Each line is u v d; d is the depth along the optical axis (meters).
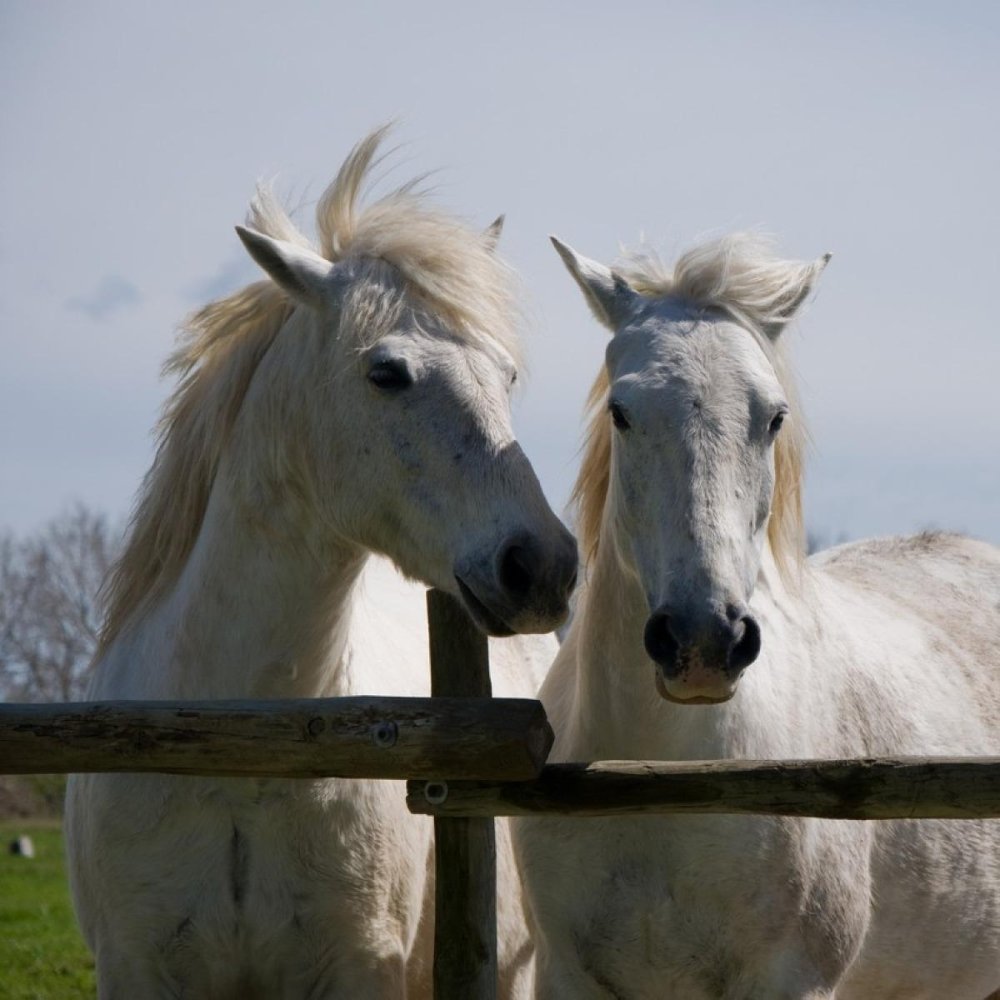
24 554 54.53
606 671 6.83
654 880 6.66
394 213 6.64
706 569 5.85
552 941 6.95
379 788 6.66
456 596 6.05
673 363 6.26
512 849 7.66
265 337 6.82
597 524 7.18
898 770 5.10
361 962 6.66
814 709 7.08
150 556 7.08
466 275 6.39
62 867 24.31
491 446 6.08
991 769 5.00
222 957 6.52
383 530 6.32
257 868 6.48
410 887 6.91
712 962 6.69
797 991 6.66
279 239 6.89
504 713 5.33
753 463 6.17
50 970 14.41
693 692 5.81
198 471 6.92
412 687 7.55
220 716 5.50
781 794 5.25
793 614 7.23
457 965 5.68
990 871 7.83
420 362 6.19
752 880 6.55
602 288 6.84
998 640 8.86
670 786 5.41
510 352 6.56
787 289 6.69
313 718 5.44
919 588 9.03
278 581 6.54
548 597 5.82
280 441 6.53
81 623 54.62
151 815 6.41
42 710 5.62
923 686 7.94
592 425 7.21
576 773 5.52
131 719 5.55
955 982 7.94
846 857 6.88
